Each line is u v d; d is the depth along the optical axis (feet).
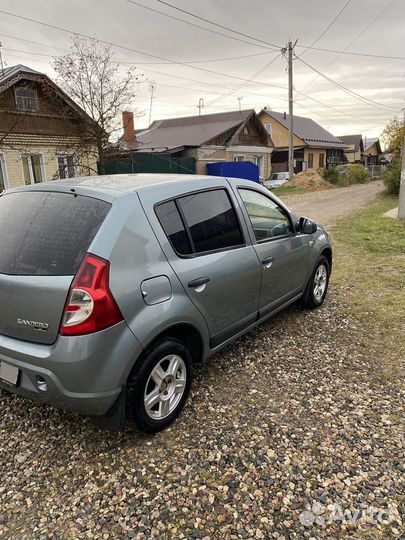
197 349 9.65
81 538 6.26
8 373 7.79
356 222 36.32
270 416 9.01
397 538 6.17
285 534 6.25
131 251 7.68
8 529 6.42
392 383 10.28
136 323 7.58
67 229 7.73
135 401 7.84
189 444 8.20
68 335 7.03
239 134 98.37
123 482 7.29
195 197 9.60
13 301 7.53
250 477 7.33
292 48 85.56
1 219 8.71
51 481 7.36
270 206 12.33
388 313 14.82
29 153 54.65
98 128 54.75
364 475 7.33
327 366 11.14
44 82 53.47
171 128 107.55
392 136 77.51
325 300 16.26
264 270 11.34
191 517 6.57
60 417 9.16
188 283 8.71
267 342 12.58
